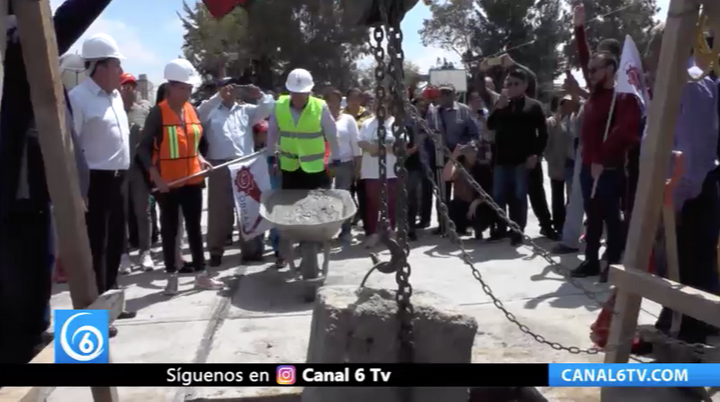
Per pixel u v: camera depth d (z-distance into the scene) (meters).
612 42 5.87
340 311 3.07
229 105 7.18
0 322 3.35
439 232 8.52
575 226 7.12
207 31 38.34
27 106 3.21
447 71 13.00
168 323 5.16
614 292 3.80
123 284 6.45
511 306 5.28
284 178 6.70
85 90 4.93
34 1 2.48
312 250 5.68
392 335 3.05
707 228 3.91
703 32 2.91
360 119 9.36
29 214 3.32
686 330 3.89
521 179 7.59
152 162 5.88
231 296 5.90
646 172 3.02
